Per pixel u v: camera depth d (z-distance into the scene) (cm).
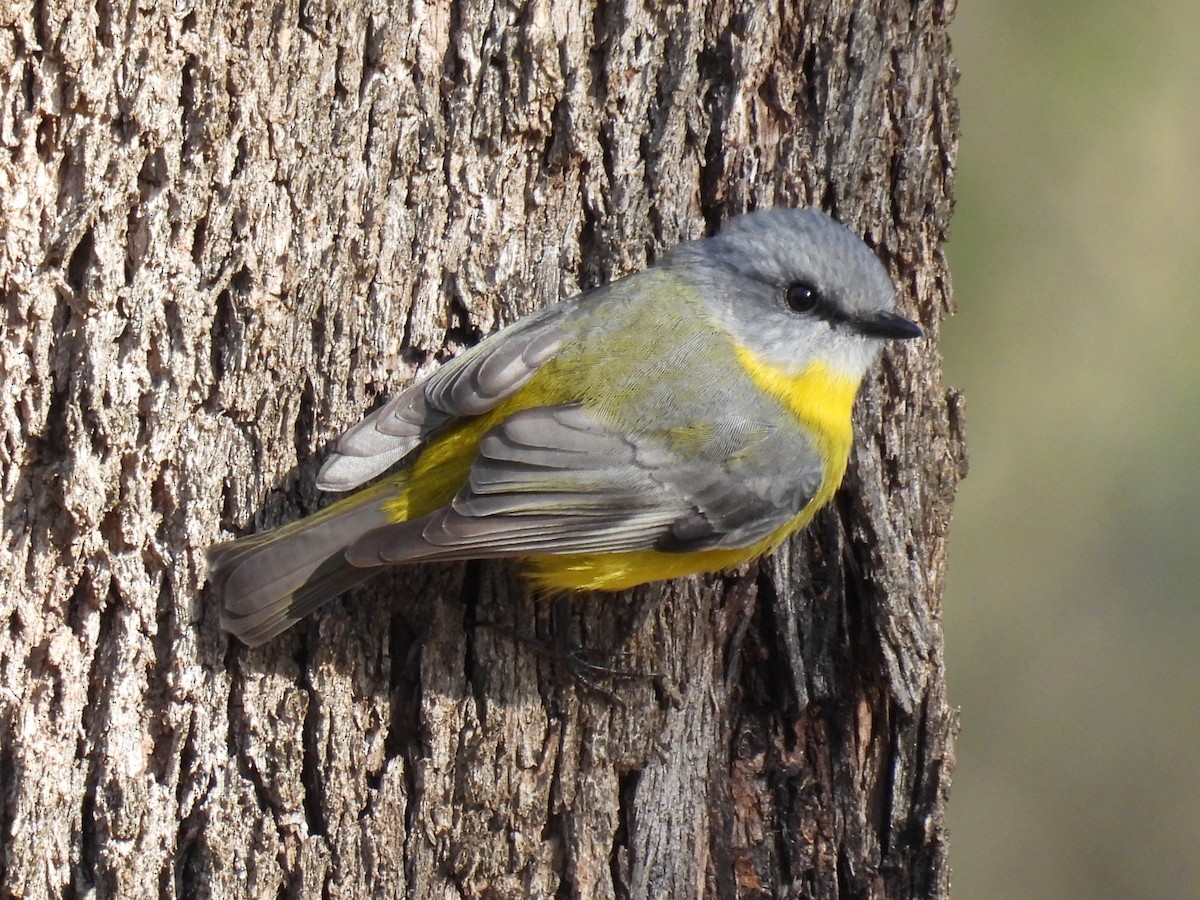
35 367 845
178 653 857
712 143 955
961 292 1515
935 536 1014
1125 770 1619
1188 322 1527
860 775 991
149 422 856
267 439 878
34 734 852
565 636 931
